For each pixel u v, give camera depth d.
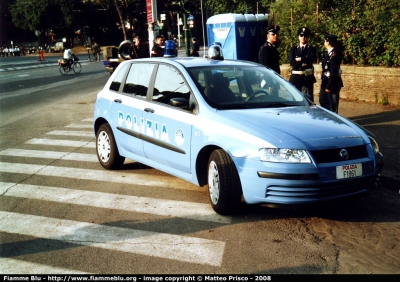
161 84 6.29
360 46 12.67
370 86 11.98
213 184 5.25
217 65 6.20
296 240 4.54
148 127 6.27
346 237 4.62
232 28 18.92
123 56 14.99
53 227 5.01
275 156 4.66
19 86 22.08
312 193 4.65
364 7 13.26
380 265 4.02
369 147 5.01
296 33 14.87
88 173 7.19
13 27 82.94
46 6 71.94
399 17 12.30
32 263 4.15
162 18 16.25
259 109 5.51
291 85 6.32
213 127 5.22
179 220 5.13
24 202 5.88
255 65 6.51
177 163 5.78
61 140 9.82
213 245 4.45
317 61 14.55
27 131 10.94
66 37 76.75
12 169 7.53
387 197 5.85
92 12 72.69
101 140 7.39
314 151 4.69
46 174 7.19
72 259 4.22
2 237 4.77
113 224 5.05
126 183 6.60
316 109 5.75
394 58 11.89
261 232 4.75
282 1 16.44
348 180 4.77
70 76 27.42
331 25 13.59
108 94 7.34
